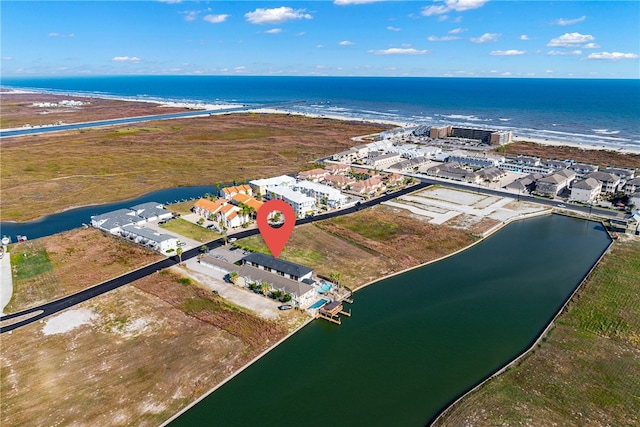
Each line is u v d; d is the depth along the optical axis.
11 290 93.69
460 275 104.75
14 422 58.91
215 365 71.12
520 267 108.75
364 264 108.81
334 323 84.62
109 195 166.62
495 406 62.09
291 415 61.75
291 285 91.31
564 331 80.38
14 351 73.69
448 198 163.00
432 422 60.16
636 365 70.56
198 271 102.75
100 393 64.44
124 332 79.19
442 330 82.62
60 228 133.88
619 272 102.19
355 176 192.00
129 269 103.31
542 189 167.00
